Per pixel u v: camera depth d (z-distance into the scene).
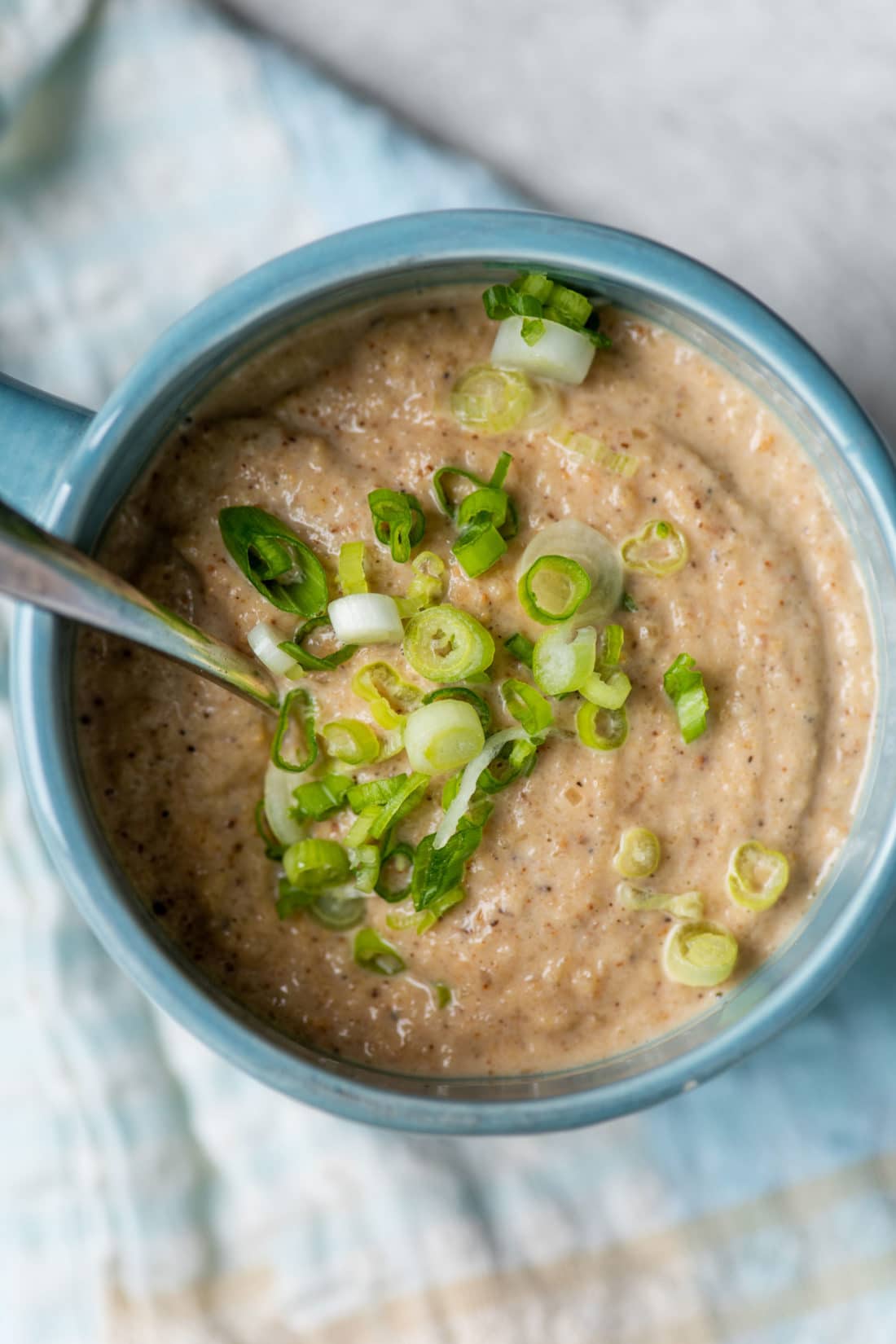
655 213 0.39
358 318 0.32
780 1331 0.37
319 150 0.38
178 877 0.33
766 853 0.33
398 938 0.33
